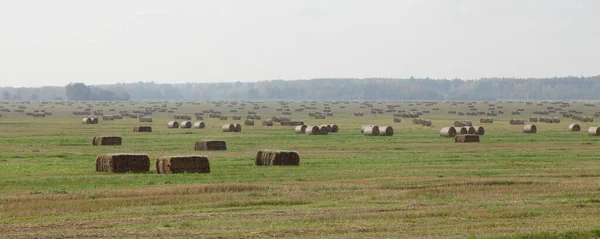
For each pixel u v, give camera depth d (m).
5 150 128.88
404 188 74.88
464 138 148.75
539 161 106.75
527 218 55.84
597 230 48.81
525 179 81.31
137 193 68.94
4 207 60.81
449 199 66.75
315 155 117.75
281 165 99.00
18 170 94.19
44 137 164.88
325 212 59.12
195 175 86.12
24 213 58.09
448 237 47.44
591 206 61.91
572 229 49.81
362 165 100.38
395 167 97.25
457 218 55.78
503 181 78.56
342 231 50.09
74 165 101.81
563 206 61.81
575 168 95.06
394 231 50.03
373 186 75.81
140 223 53.94
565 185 75.62
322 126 175.75
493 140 155.50
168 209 60.62
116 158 89.88
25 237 47.81
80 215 57.53
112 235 48.91
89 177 83.88
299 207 62.28
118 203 63.12
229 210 60.56
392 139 158.38
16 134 176.62
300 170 92.75
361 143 146.25
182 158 88.12
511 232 49.22
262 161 100.44
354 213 58.38
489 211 58.84
